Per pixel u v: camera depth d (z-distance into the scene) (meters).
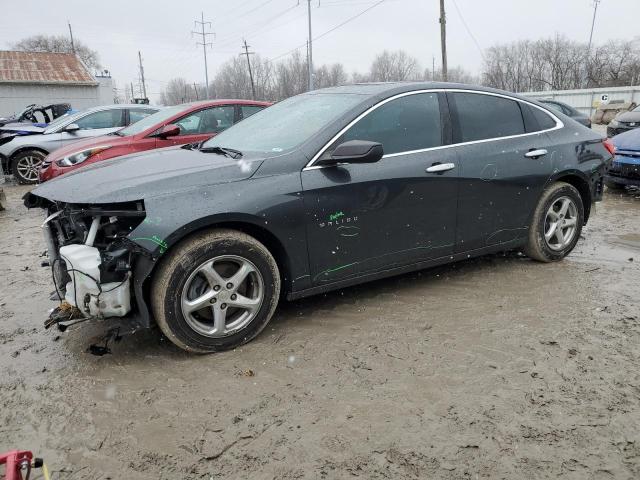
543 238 4.64
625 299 3.93
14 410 2.64
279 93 66.94
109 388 2.82
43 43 81.75
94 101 31.36
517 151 4.32
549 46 66.12
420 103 3.93
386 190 3.62
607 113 32.50
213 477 2.17
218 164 3.31
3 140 11.85
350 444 2.35
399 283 4.32
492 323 3.54
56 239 3.50
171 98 93.69
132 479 2.17
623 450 2.29
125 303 2.97
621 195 8.48
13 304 4.11
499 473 2.17
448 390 2.75
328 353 3.16
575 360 3.03
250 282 3.30
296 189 3.30
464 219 4.08
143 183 3.05
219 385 2.84
